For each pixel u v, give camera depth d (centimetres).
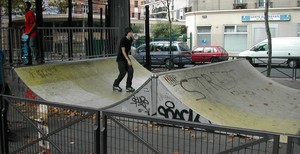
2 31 948
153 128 337
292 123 668
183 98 637
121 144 354
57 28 1082
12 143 446
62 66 980
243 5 3406
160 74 651
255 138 299
